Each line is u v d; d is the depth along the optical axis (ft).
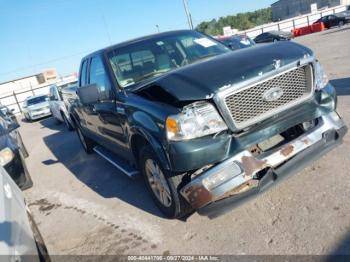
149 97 11.78
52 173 23.06
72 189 18.81
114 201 15.64
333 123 11.41
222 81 10.07
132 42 16.05
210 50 15.51
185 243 10.98
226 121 10.00
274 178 10.28
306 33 116.67
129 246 11.68
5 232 7.37
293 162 10.51
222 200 9.96
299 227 10.21
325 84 11.76
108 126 15.90
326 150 11.26
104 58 15.56
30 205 17.90
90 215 14.89
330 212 10.49
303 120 10.91
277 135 11.22
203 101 10.02
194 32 17.06
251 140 10.09
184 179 10.84
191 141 9.87
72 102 23.93
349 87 24.07
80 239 13.04
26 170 19.67
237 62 10.89
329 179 12.30
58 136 38.34
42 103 62.44
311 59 11.16
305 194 11.80
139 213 13.78
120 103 13.33
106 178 19.06
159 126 10.47
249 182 10.21
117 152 16.46
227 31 145.48
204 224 11.72
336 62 35.99
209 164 9.95
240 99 10.13
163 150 10.39
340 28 97.40
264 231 10.49
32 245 8.80
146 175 13.02
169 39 16.03
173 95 10.36
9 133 20.15
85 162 23.57
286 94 10.80
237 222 11.32
